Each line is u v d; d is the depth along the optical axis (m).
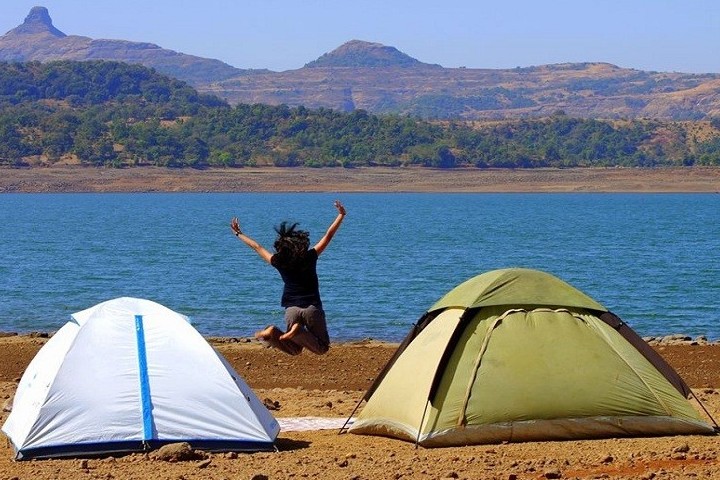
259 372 18.92
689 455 10.73
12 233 81.94
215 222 105.31
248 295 37.66
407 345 12.33
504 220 109.94
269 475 10.09
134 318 11.50
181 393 11.14
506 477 9.88
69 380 10.98
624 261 54.41
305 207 156.00
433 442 11.33
